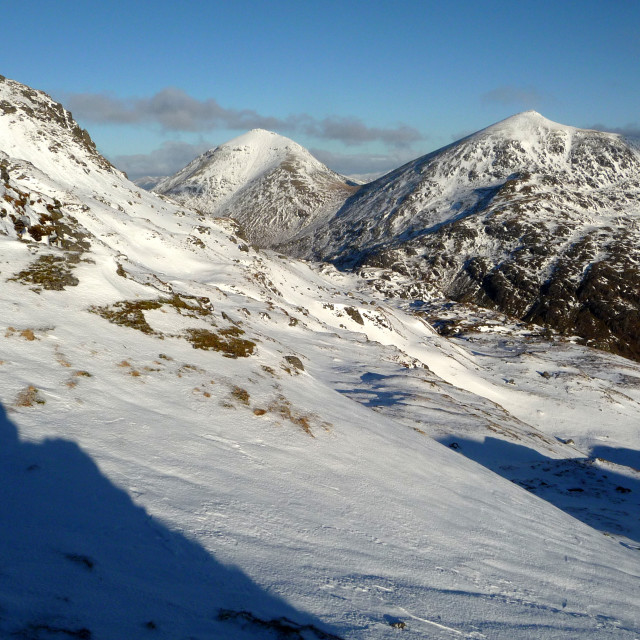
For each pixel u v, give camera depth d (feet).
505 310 545.03
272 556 17.33
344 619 14.98
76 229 51.52
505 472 76.74
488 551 24.44
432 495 30.27
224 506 19.71
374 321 226.79
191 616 13.17
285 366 45.06
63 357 29.04
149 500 18.44
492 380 223.71
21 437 20.07
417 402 99.66
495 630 16.97
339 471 28.48
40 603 11.87
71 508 16.55
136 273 50.29
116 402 26.48
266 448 27.94
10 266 38.06
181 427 26.45
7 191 46.98
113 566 14.23
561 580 24.00
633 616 22.29
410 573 19.36
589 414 193.57
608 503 62.34
